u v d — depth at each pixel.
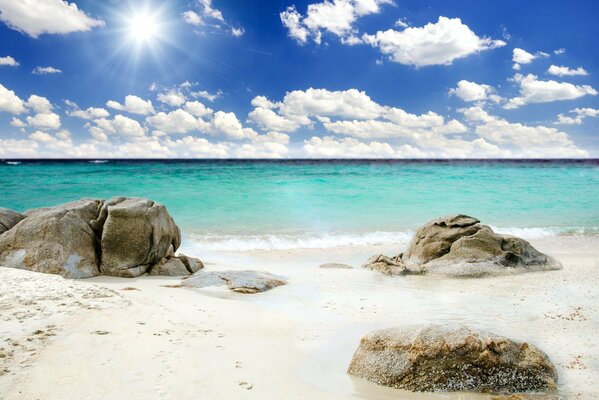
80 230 12.04
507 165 76.00
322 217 24.20
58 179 41.00
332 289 10.95
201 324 7.71
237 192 33.25
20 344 5.95
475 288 11.06
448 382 5.60
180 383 5.29
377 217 24.22
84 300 8.11
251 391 5.23
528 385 5.60
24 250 11.12
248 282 10.88
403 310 9.12
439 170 57.72
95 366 5.57
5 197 30.11
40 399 4.71
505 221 23.47
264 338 7.22
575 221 23.48
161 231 12.91
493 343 5.87
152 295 9.54
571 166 72.69
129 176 44.41
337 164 78.19
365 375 5.89
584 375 5.95
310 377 5.83
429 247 14.22
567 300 9.76
